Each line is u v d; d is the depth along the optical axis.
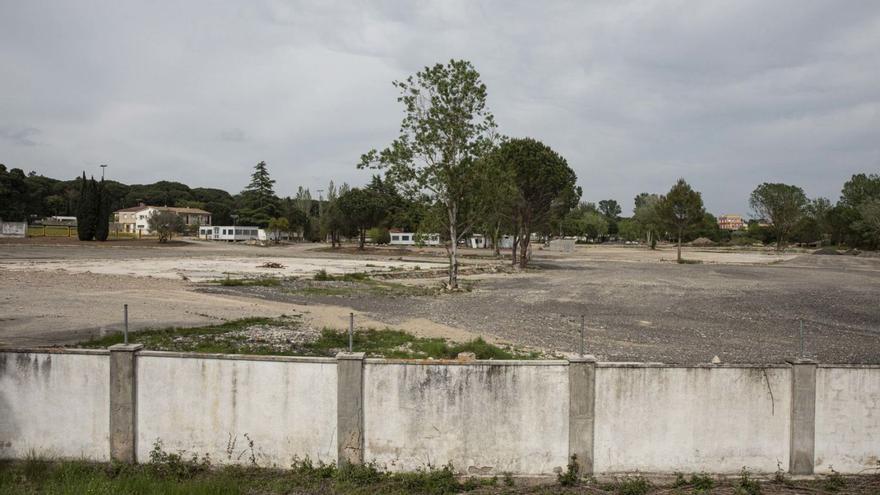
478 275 53.06
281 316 22.80
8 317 19.47
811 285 43.97
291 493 8.46
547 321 24.95
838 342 20.80
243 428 9.21
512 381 9.12
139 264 48.94
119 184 188.50
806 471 9.28
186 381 9.25
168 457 9.17
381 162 39.09
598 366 9.14
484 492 8.71
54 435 9.36
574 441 9.11
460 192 39.09
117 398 9.27
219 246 98.06
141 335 17.27
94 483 8.35
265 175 145.88
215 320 20.86
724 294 37.22
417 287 39.69
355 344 17.72
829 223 114.56
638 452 9.20
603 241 197.00
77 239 87.62
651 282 45.94
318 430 9.16
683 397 9.20
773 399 9.27
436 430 9.10
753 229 164.00
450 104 38.47
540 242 152.50
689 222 76.62
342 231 102.50
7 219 102.12
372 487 8.66
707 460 9.22
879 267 66.94
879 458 9.33
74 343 15.84
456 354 16.39
